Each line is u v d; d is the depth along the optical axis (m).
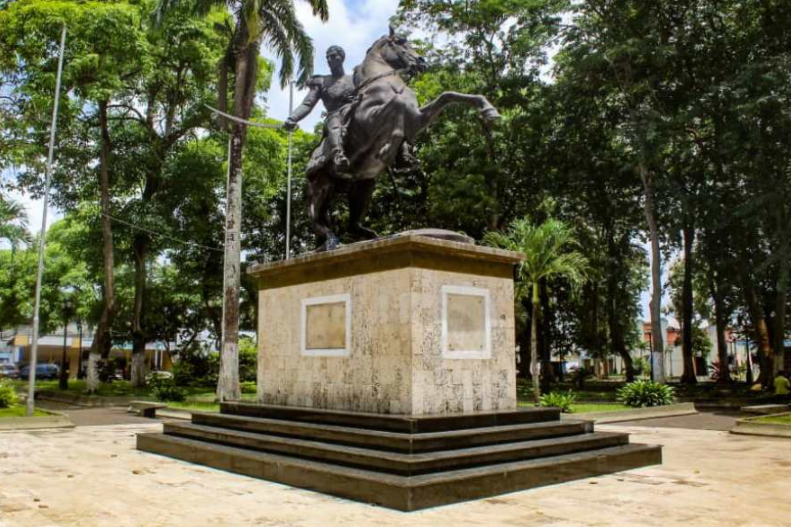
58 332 50.25
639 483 6.89
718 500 6.11
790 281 21.41
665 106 23.84
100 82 21.27
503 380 7.95
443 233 7.77
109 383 31.88
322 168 9.22
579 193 28.09
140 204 24.86
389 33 9.04
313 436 7.39
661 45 21.55
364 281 7.78
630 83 23.05
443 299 7.45
